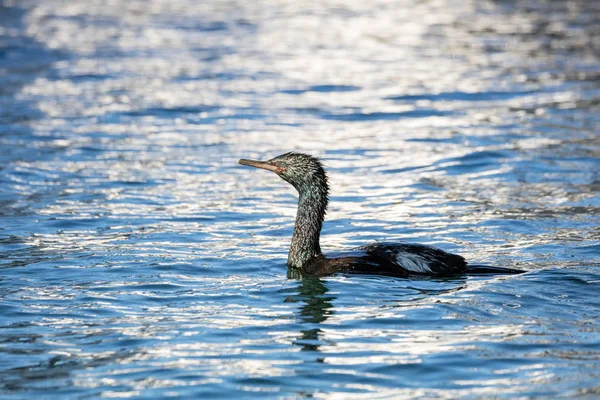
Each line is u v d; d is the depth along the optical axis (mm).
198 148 22547
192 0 50438
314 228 13648
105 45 36844
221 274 13344
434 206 17656
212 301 12047
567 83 29891
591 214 16734
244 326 11039
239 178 19938
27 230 15773
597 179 19406
